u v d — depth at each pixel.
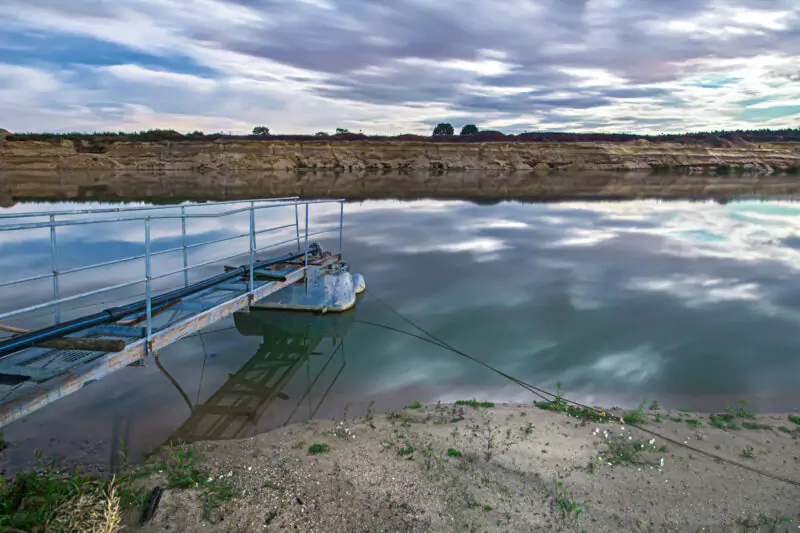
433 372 7.96
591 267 15.43
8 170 60.41
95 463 5.12
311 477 4.76
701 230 22.64
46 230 21.89
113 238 19.98
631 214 28.19
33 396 4.62
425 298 12.12
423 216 27.06
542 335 9.71
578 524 4.14
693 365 8.29
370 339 9.46
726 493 4.63
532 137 118.12
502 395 7.19
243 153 72.00
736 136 102.94
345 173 68.19
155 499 4.23
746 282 13.70
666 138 109.94
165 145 70.44
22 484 4.14
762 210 30.16
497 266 15.53
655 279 14.01
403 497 4.45
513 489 4.62
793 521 4.23
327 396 7.07
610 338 9.53
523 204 33.00
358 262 16.00
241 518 4.09
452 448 5.38
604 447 5.47
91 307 10.66
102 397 6.86
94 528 3.65
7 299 11.54
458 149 81.94
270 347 9.02
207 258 16.16
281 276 9.76
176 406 6.63
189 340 9.36
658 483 4.77
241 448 5.38
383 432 5.79
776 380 7.75
